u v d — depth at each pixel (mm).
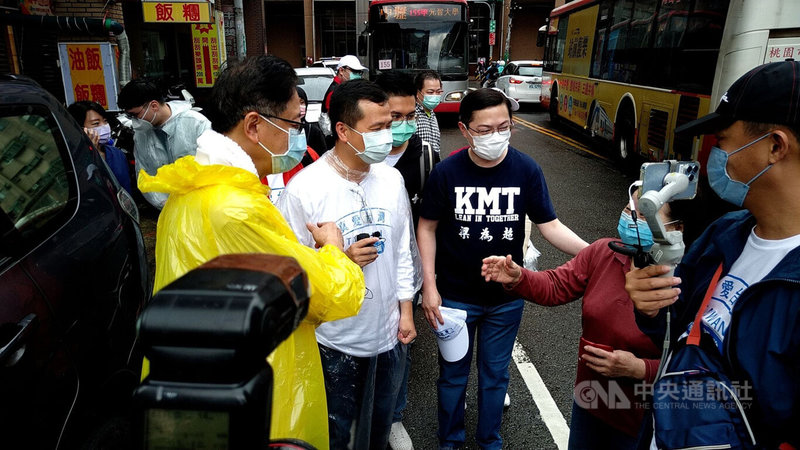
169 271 1391
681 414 1223
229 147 1474
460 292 2451
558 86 13242
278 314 662
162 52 13477
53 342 1758
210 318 616
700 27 6066
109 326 2111
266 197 1454
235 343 614
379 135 1913
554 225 2430
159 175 1370
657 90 7332
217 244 1334
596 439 1923
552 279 1954
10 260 1714
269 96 1492
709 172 1259
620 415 1781
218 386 629
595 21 10344
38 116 2170
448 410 2492
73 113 3693
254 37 24250
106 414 2076
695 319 1307
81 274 1981
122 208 2484
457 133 12836
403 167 2840
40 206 1949
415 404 3146
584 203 7172
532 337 3830
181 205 1393
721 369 1203
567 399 3146
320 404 1560
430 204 2430
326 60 19734
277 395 1343
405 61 12305
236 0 17203
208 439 634
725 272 1296
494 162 2326
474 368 3527
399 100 2645
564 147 11391
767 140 1133
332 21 29578
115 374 2137
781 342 1097
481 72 22797
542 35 15227
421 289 2697
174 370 637
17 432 1565
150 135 3738
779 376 1099
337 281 1415
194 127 3607
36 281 1760
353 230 1982
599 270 1805
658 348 1562
